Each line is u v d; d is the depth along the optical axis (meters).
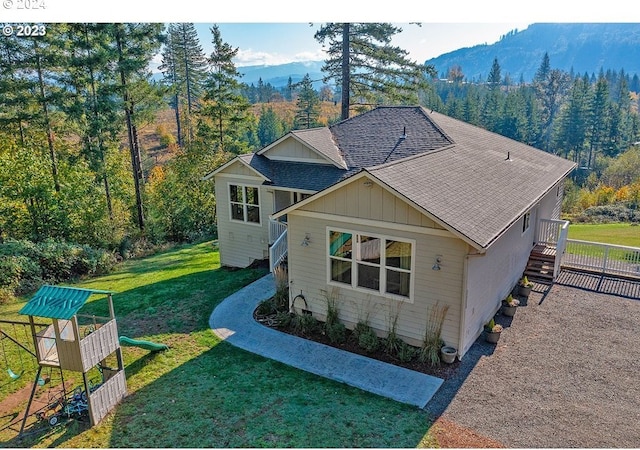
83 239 24.48
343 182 11.20
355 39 27.38
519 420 8.64
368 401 9.30
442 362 10.72
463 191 12.18
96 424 8.76
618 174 53.03
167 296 15.58
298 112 72.19
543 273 15.89
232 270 18.41
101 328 9.00
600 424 8.53
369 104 28.67
